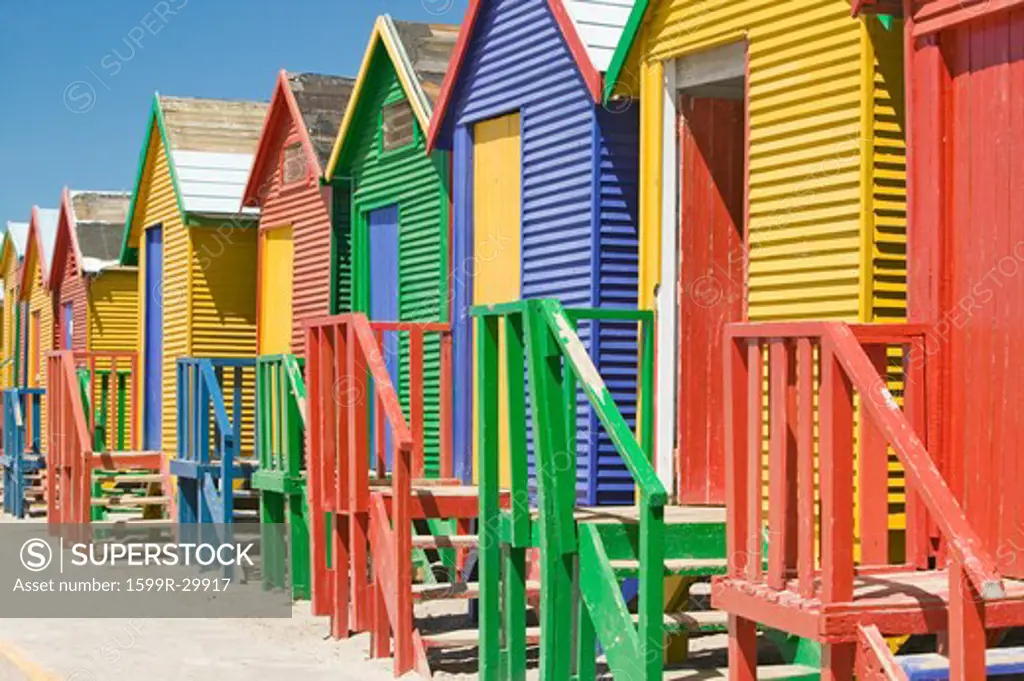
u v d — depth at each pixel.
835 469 6.61
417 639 10.00
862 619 6.54
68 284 29.27
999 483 7.37
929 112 7.80
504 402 12.98
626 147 11.81
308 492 12.56
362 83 16.23
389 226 16.09
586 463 11.59
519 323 9.10
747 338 7.30
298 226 18.61
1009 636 8.84
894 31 9.16
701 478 10.76
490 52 13.35
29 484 25.66
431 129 14.13
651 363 10.14
